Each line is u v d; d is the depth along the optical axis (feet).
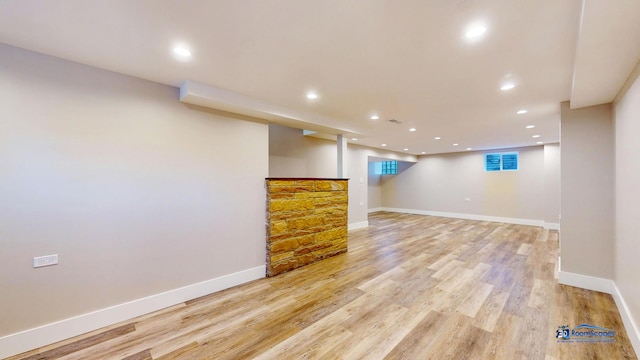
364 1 4.81
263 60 7.33
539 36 5.93
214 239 10.39
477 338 7.20
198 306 9.16
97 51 6.90
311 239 13.66
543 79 8.39
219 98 9.51
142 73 8.26
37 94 7.00
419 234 20.62
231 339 7.25
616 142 9.03
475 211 27.89
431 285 10.73
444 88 9.32
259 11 5.16
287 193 12.59
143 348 6.92
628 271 7.67
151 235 8.87
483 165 27.37
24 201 6.86
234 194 11.02
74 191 7.54
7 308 6.65
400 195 33.45
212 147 10.36
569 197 10.67
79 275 7.61
